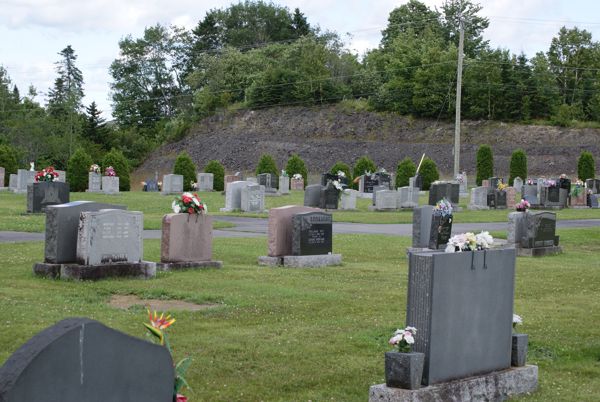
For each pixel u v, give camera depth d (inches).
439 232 911.0
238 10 4741.6
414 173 2283.5
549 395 380.5
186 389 367.6
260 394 368.8
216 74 4050.2
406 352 336.5
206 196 1871.3
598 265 884.6
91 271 650.8
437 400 335.9
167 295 600.4
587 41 4062.5
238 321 514.0
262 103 3868.1
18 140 2979.8
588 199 1900.8
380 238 1115.3
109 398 221.1
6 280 641.0
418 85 3587.6
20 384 198.1
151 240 1001.5
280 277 714.8
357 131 3545.8
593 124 3383.4
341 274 749.3
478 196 1748.3
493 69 3540.8
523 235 986.1
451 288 349.4
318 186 1648.6
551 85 3639.3
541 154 3142.2
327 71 3882.9
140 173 3496.6
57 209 661.3
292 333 483.2
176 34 4350.4
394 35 4598.9
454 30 4397.1
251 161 3353.8
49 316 495.5
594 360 456.1
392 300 608.7
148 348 232.7
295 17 4813.0
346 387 384.8
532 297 653.9
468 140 3363.7
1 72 3570.4
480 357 367.6
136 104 4259.4
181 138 3814.0
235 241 1015.0
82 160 1946.4
